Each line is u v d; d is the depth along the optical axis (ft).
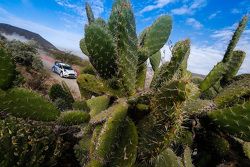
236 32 8.09
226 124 6.79
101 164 5.67
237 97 7.47
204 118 7.36
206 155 8.20
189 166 7.29
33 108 6.61
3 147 7.82
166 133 5.43
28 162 7.88
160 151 5.51
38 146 8.07
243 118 6.51
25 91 6.54
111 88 6.93
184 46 6.44
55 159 8.31
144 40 8.37
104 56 6.78
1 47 6.13
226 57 8.16
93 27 6.72
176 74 6.58
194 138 8.00
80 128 7.94
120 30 6.53
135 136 5.84
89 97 9.35
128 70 6.62
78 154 7.17
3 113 6.63
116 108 6.00
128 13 6.57
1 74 6.24
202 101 7.33
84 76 7.02
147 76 8.96
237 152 8.31
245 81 8.39
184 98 5.34
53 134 8.24
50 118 6.72
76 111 6.81
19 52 63.36
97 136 5.98
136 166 6.09
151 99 6.01
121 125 6.02
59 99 9.25
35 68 63.62
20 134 7.89
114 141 5.92
